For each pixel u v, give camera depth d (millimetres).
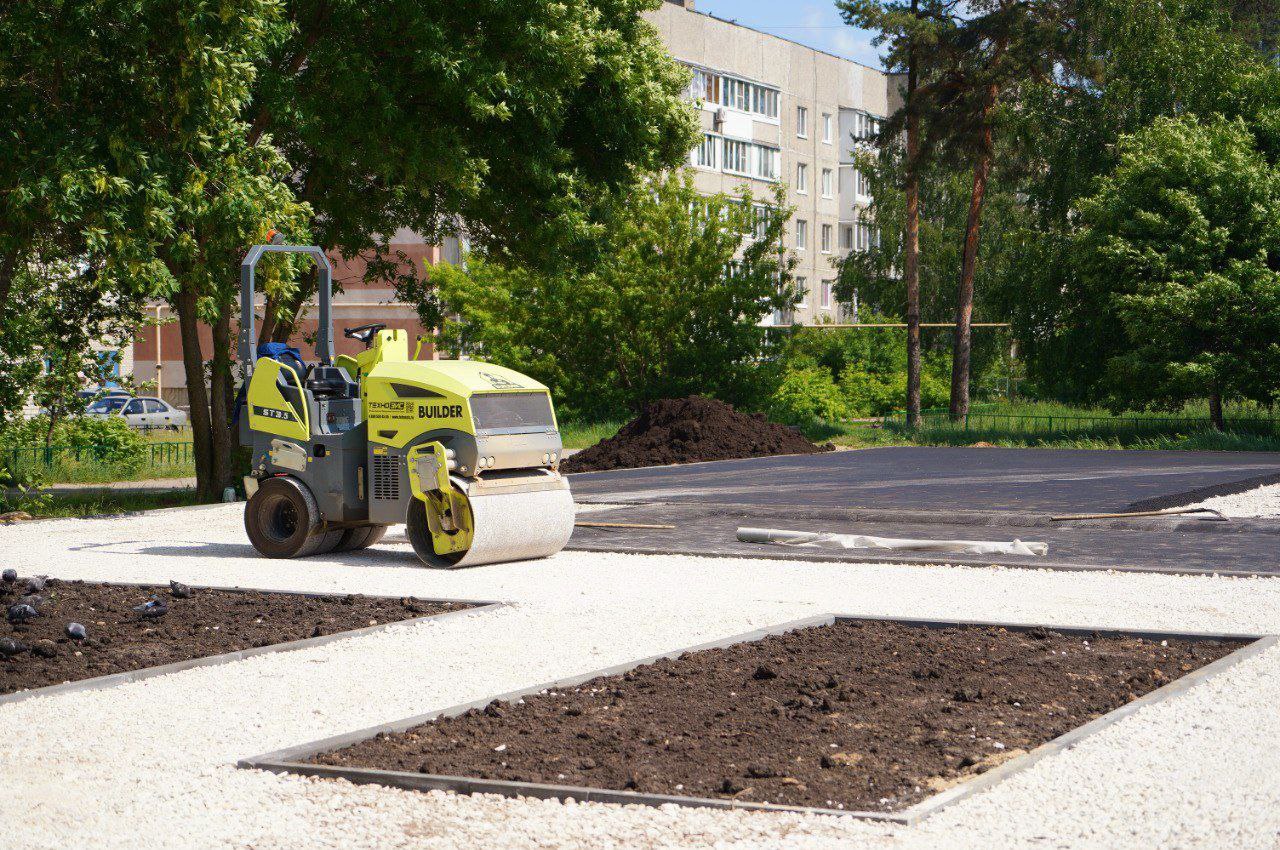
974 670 7219
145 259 16562
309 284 23344
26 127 16859
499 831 4660
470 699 6750
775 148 71375
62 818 4906
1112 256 35156
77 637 8352
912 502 17906
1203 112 39500
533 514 12227
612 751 5684
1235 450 32594
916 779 5230
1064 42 40375
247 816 4883
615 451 30484
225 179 17453
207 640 8438
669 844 4496
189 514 18391
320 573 11750
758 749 5695
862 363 59281
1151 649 7777
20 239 18109
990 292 44312
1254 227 35219
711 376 42906
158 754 5770
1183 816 4691
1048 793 4969
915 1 43000
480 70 20078
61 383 25625
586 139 23766
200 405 21859
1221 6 44125
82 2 16391
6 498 22547
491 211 23500
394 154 20641
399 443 12312
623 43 22797
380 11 19906
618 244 40719
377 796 5090
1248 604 9539
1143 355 35375
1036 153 42344
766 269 42844
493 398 12094
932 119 42094
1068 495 18469
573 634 8508
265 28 17984
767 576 11469
